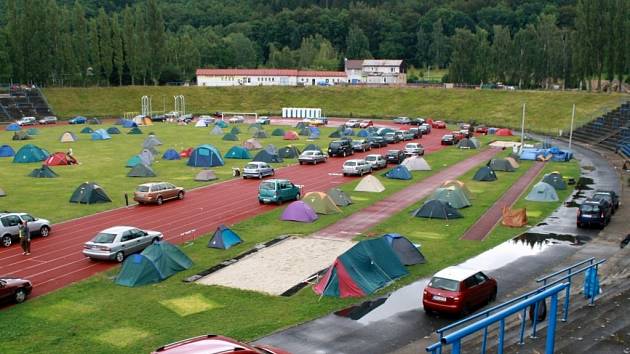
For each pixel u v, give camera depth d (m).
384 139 84.62
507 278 27.56
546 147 76.19
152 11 156.12
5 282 24.08
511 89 138.38
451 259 30.72
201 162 63.56
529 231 37.00
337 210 41.94
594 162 70.38
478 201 46.69
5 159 67.69
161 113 130.75
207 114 137.25
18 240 33.78
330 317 22.80
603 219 37.22
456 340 11.45
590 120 102.69
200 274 28.28
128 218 39.75
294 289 26.12
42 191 48.69
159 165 64.25
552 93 124.00
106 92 139.50
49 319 22.70
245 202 45.25
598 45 122.75
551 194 46.78
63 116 125.19
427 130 103.38
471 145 82.50
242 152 69.69
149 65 155.50
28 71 138.88
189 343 12.15
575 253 31.77
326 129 108.62
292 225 38.16
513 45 158.75
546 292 13.16
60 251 32.03
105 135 87.94
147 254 27.78
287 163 66.75
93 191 44.34
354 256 26.47
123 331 21.53
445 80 180.25
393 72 188.88
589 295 20.98
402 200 46.72
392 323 22.14
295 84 158.00
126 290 26.06
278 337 20.80
